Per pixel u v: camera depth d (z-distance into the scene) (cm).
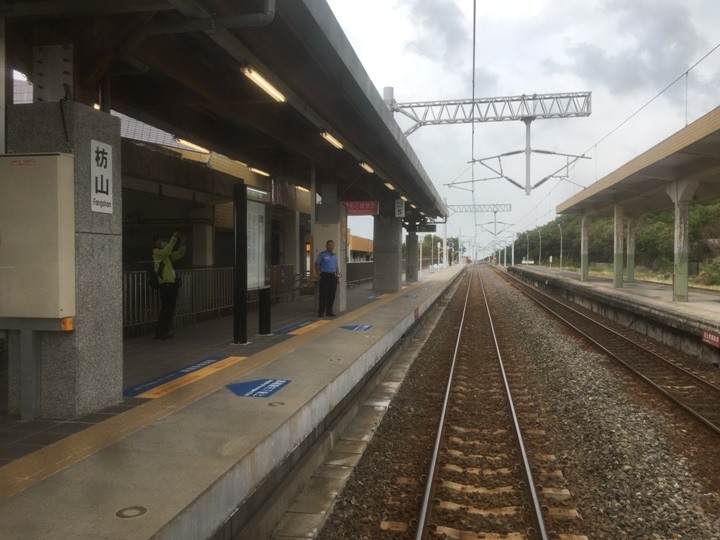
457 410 808
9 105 480
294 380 654
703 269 3456
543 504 496
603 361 1186
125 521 306
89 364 508
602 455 623
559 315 2152
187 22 513
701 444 676
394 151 1309
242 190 899
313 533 429
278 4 569
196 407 538
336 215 1438
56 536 290
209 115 1101
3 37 483
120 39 495
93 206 499
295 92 824
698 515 485
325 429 637
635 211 3469
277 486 470
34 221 465
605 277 4384
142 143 1379
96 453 412
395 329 1153
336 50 712
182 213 1502
